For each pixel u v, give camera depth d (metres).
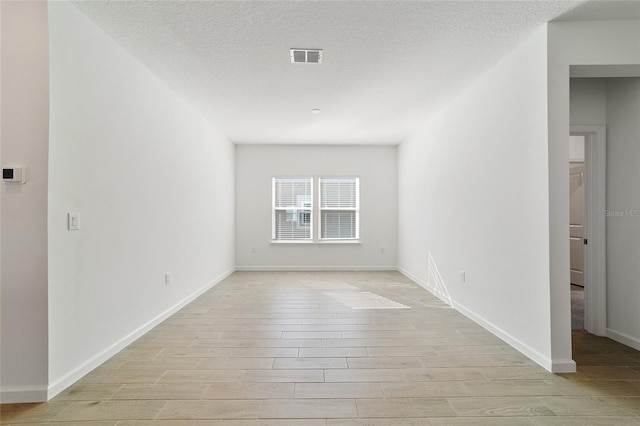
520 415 2.05
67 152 2.41
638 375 2.56
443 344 3.17
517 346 3.05
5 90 2.25
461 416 2.04
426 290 5.48
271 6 2.52
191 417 2.03
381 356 2.90
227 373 2.58
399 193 7.33
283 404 2.16
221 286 5.79
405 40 2.99
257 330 3.56
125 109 3.15
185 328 3.63
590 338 3.34
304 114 5.15
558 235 2.65
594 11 2.55
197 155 5.04
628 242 3.16
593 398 2.24
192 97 4.40
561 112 2.67
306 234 7.54
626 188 3.18
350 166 7.53
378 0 2.45
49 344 2.24
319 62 3.42
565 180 2.66
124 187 3.13
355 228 7.58
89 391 2.32
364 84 3.98
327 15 2.64
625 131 3.19
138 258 3.38
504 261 3.27
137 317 3.35
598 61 2.68
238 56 3.30
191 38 2.96
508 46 3.08
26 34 2.24
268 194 7.46
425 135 5.61
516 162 3.09
